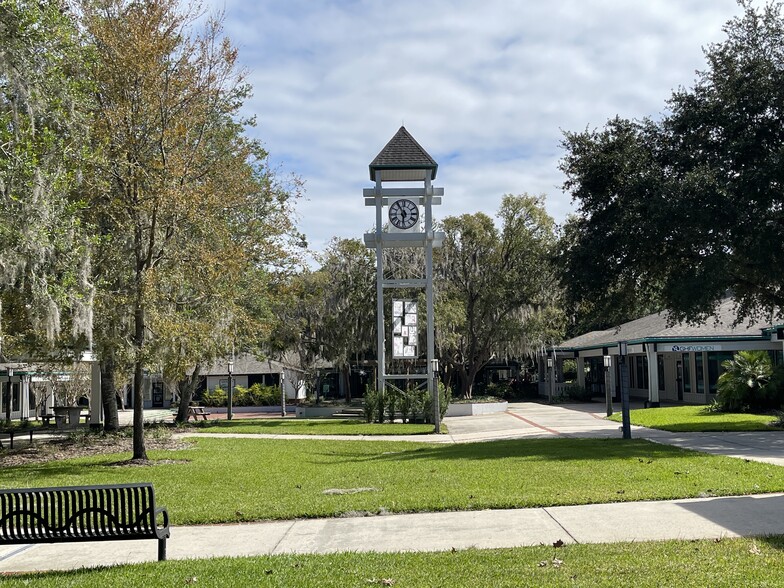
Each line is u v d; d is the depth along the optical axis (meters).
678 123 22.78
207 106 19.70
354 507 10.22
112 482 13.73
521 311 44.97
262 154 28.80
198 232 19.39
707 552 7.01
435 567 6.89
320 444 21.88
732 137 21.48
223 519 9.91
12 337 17.72
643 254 23.05
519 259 45.38
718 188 20.08
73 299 15.07
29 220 13.49
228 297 19.44
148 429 26.41
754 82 20.86
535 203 45.56
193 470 15.42
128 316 17.30
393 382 43.19
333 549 8.06
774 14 21.80
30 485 13.59
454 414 37.81
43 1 14.45
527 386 56.69
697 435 20.08
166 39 17.39
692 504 9.69
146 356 16.72
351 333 41.72
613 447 17.05
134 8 17.50
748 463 13.54
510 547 7.70
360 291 41.78
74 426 30.23
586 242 23.75
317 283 40.44
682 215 20.14
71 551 8.57
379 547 8.05
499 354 46.97
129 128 17.17
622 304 25.31
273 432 27.36
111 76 16.97
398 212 31.66
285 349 41.41
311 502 10.80
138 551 8.43
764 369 28.20
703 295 20.53
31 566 7.91
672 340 35.81
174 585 6.52
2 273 13.88
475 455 16.62
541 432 24.06
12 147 13.93
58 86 14.65
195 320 18.73
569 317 31.31
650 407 36.06
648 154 23.03
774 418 24.44
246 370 56.81
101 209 17.17
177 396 53.88
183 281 18.00
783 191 19.94
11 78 13.64
